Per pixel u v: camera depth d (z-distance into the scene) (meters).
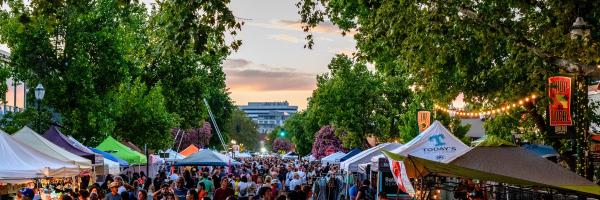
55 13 14.01
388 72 22.25
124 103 39.34
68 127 34.59
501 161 11.02
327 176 34.53
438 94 21.17
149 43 38.12
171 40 13.86
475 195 13.77
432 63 17.31
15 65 33.50
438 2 15.38
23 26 14.00
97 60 34.69
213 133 86.69
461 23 15.30
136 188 24.94
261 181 28.58
